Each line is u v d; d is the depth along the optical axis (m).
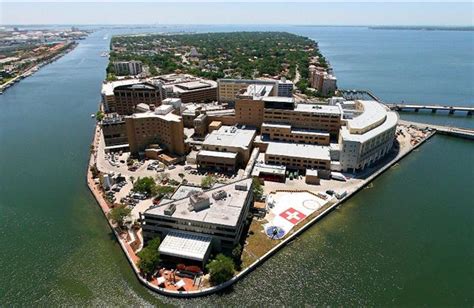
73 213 151.62
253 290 109.94
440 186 176.25
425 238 134.88
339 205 157.62
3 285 112.25
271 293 108.94
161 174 182.75
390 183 179.12
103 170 192.00
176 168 195.12
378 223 144.25
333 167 187.00
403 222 145.12
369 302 105.81
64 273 117.00
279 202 157.12
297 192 166.38
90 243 131.38
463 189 173.12
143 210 149.75
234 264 116.44
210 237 121.19
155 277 112.69
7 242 132.38
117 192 167.00
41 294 108.88
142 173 189.12
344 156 182.88
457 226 142.50
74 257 124.31
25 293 109.31
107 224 143.25
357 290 110.31
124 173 189.00
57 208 155.75
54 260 123.00
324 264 120.81
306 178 176.25
